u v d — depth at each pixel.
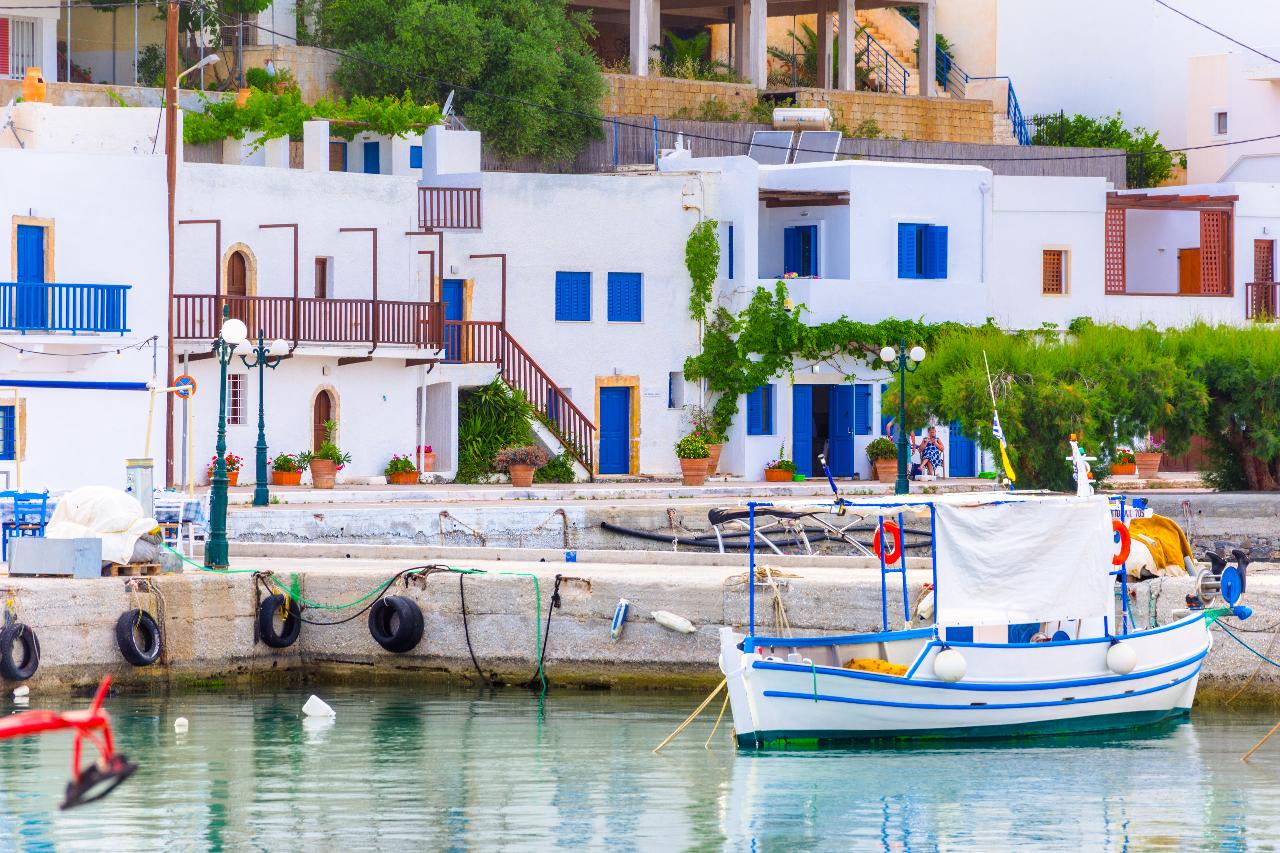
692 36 127.69
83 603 50.19
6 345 69.25
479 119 102.25
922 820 36.75
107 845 34.88
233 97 94.19
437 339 85.50
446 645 53.34
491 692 51.91
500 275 90.94
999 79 128.75
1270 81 125.19
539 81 103.56
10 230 70.69
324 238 85.19
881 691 42.72
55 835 35.56
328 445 81.69
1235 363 81.19
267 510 67.62
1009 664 43.91
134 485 54.91
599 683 52.09
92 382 71.94
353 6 104.19
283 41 105.81
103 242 73.31
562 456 89.62
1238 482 84.56
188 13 100.38
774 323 95.19
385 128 93.12
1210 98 127.50
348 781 40.06
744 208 96.44
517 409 88.62
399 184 87.50
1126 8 129.75
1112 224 106.88
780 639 43.00
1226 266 109.56
